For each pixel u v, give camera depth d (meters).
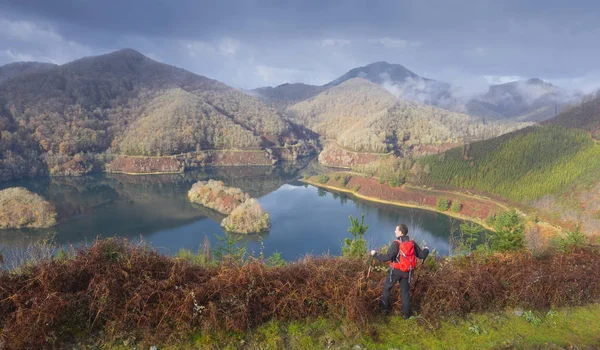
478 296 6.51
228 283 5.91
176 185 117.12
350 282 6.58
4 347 4.68
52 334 4.96
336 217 77.69
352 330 5.62
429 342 5.52
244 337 5.44
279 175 142.38
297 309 5.97
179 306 5.50
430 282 6.76
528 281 7.03
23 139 144.12
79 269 5.89
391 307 6.30
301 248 57.03
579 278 7.40
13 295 5.12
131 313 5.36
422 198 92.88
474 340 5.64
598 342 5.77
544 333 6.00
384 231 64.50
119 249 6.43
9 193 70.69
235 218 66.94
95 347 5.02
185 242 58.59
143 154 152.75
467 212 81.94
